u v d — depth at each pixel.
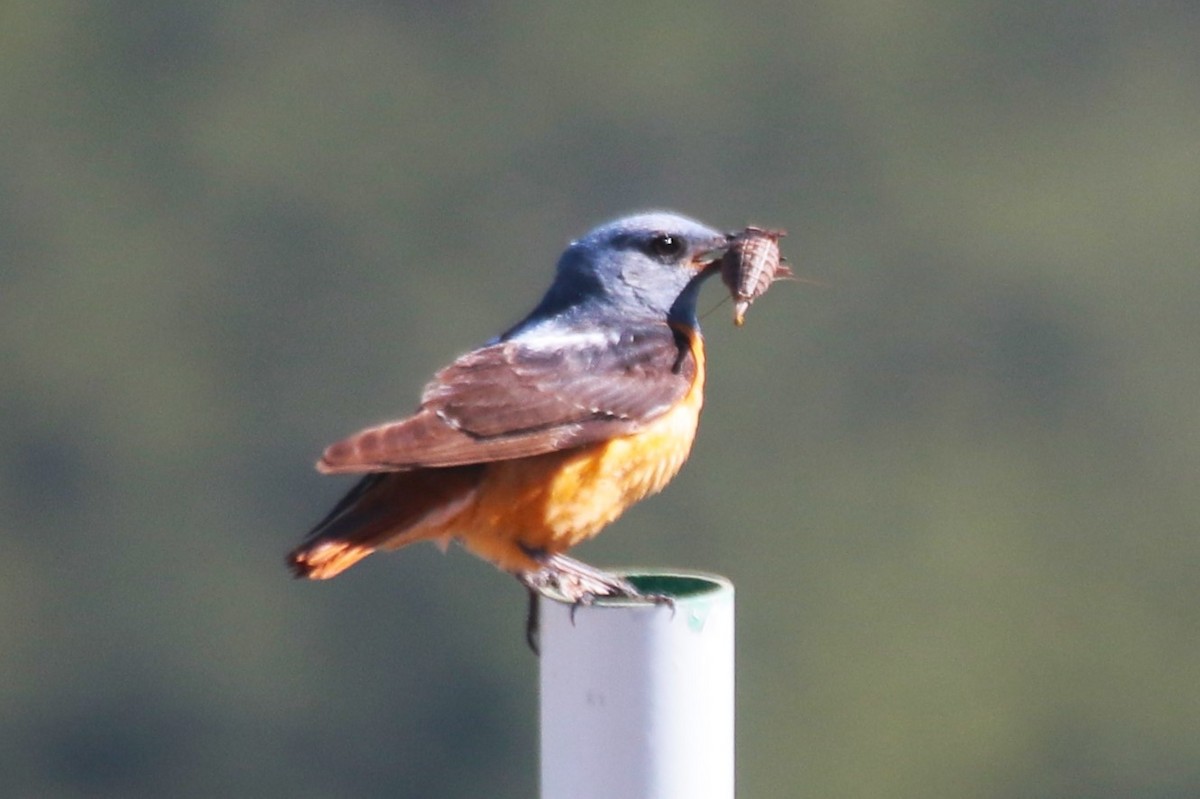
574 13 26.44
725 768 5.72
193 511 24.78
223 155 26.36
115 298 25.88
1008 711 23.56
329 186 26.25
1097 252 26.09
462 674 23.28
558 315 7.86
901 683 23.41
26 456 25.05
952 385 25.75
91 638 24.45
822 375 25.25
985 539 24.42
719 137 26.53
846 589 23.94
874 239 26.22
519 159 26.33
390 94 26.44
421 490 6.92
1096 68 27.64
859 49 27.41
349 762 23.23
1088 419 25.47
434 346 25.27
